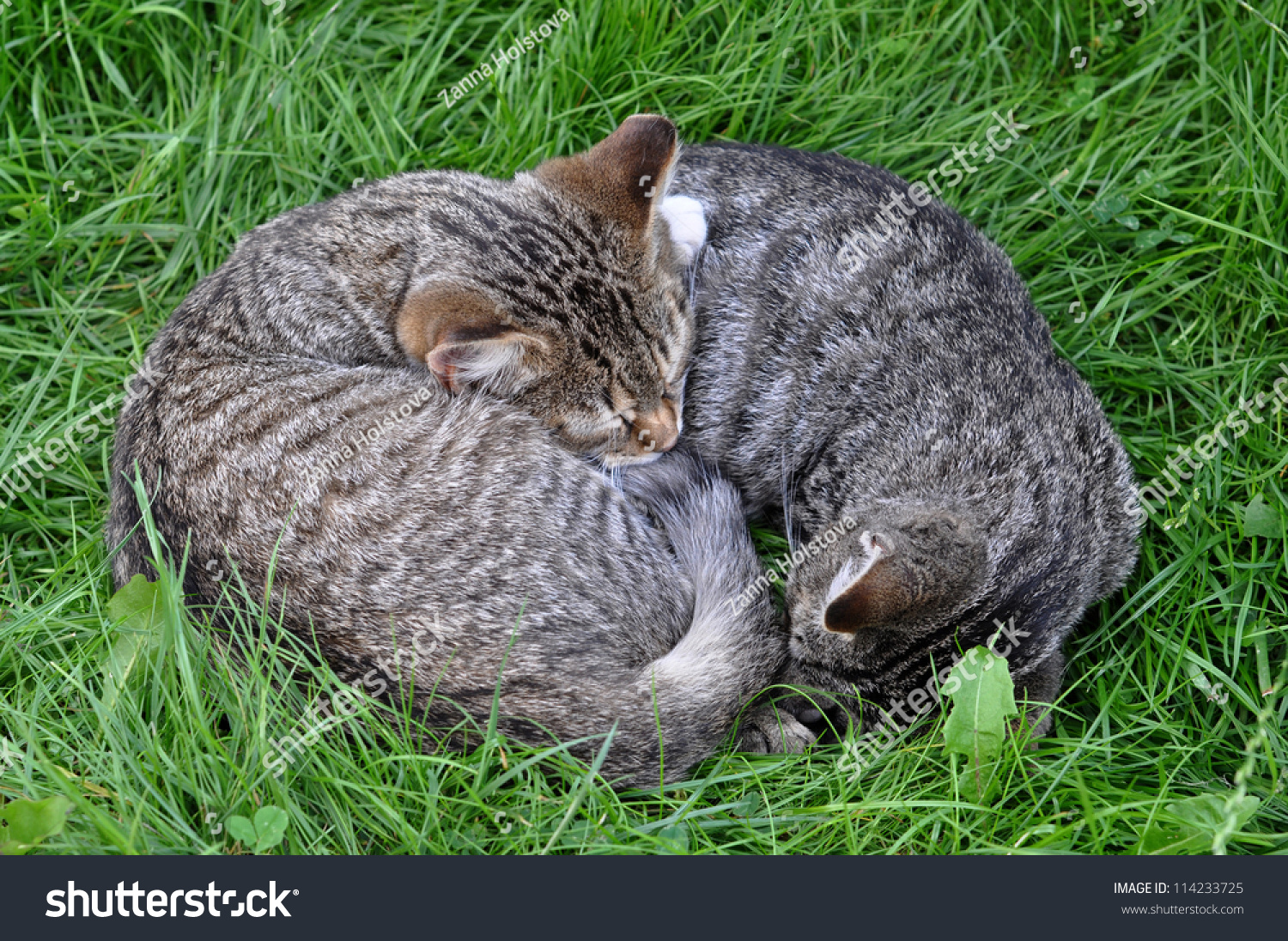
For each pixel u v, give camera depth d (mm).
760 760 3906
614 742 3594
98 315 4953
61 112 5203
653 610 3959
